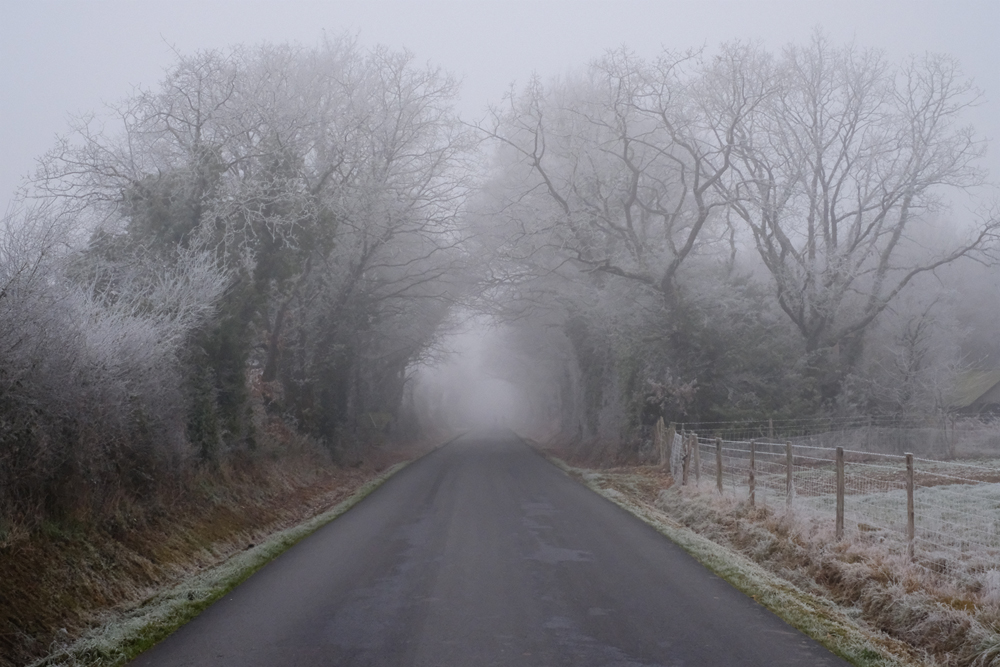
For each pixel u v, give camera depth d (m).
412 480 24.20
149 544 10.66
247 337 18.16
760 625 7.64
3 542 7.95
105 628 7.62
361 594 8.98
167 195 17.36
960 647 6.75
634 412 30.34
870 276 33.97
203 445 15.15
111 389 10.70
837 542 10.34
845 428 29.25
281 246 19.55
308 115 24.42
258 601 8.68
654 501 18.25
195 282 14.36
